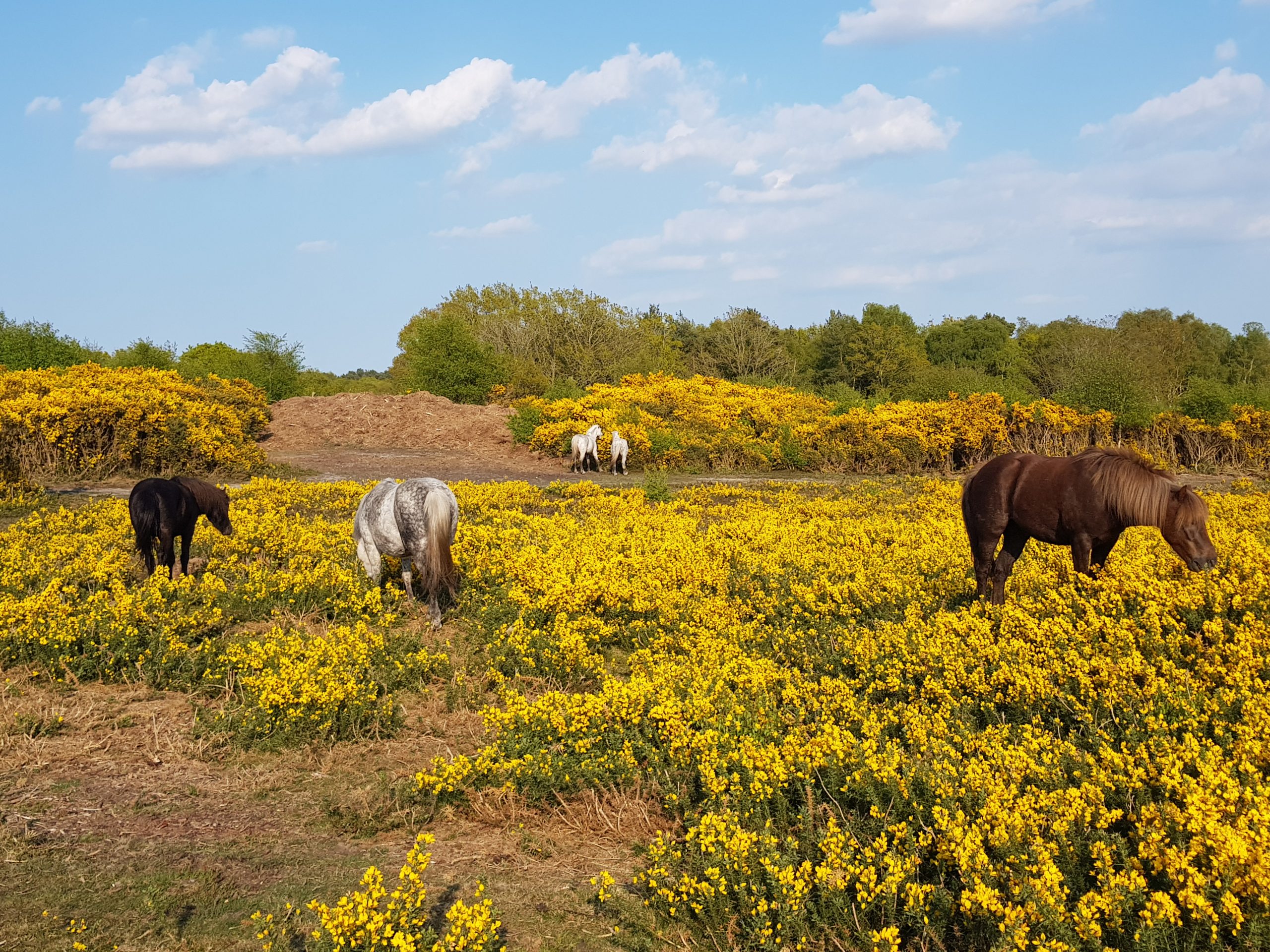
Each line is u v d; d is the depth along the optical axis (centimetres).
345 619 924
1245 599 684
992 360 6097
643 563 1055
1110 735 528
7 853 481
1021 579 893
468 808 555
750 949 404
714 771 529
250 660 718
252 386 3131
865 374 5869
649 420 2998
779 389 4131
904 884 407
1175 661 634
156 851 492
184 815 538
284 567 1170
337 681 675
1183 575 790
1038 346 6481
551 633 851
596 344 5166
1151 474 752
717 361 6134
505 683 739
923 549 1104
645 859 496
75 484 2022
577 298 5231
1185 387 5122
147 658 759
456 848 510
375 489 973
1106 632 661
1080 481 780
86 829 514
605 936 427
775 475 2733
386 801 555
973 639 688
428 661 776
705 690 626
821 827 472
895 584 902
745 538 1295
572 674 768
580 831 530
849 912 405
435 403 3309
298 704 657
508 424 3081
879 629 781
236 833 519
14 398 2327
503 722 616
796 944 401
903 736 586
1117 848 400
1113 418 2831
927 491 2098
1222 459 2756
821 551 1191
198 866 478
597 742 598
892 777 472
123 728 657
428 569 898
